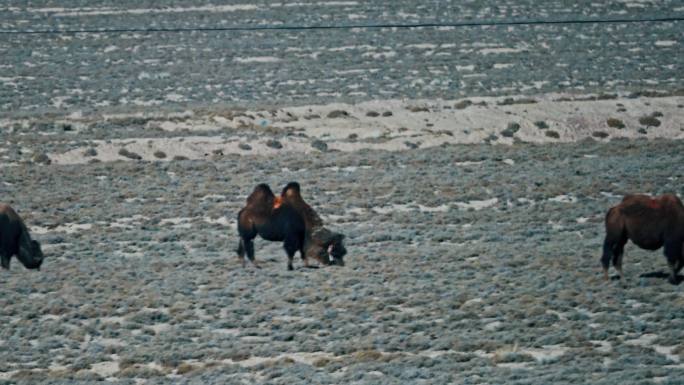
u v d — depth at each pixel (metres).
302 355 76.31
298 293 87.25
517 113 160.12
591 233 108.12
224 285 90.38
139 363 75.50
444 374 71.44
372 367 72.62
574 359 74.19
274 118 160.75
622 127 156.00
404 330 80.06
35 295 90.25
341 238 92.19
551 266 94.88
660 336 78.00
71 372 73.50
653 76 199.25
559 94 176.12
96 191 127.12
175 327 82.19
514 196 123.50
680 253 84.62
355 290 88.62
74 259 101.38
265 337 79.88
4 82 199.38
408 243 105.94
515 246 103.81
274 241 94.12
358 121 158.88
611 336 78.19
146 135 151.62
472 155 142.12
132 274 95.19
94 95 187.00
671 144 148.75
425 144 148.75
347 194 124.62
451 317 82.31
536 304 84.69
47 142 148.25
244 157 142.88
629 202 86.50
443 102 171.50
